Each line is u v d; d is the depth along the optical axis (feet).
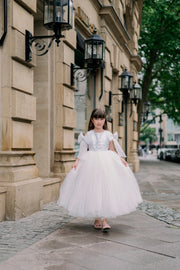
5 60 17.12
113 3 42.93
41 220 16.83
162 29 69.72
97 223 15.20
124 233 14.53
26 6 18.20
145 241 13.23
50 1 17.88
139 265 10.41
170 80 88.48
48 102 23.35
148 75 77.77
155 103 93.97
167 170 61.72
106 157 14.92
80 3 29.50
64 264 10.39
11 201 16.58
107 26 37.55
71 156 25.76
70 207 14.49
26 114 18.24
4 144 17.16
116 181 14.48
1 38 16.96
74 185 14.87
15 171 16.98
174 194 29.25
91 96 34.47
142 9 68.28
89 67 27.25
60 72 24.26
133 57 55.42
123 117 50.14
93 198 14.10
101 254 11.41
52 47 23.88
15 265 10.27
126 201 14.43
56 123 24.45
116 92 44.98
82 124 31.73
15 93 17.19
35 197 18.75
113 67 41.98
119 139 46.42
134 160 57.00
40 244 12.54
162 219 18.01
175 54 74.28
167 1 66.64
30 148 19.11
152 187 34.40
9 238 13.34
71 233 14.29
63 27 18.12
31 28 19.01
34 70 23.49
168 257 11.25
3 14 17.03
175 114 92.27
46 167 23.47
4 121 17.12
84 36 32.12
